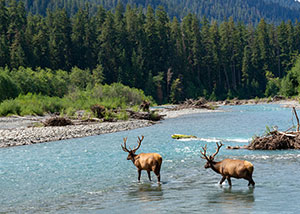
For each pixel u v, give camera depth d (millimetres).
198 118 45094
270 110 57844
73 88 83188
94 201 10391
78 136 28172
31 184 13008
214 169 11961
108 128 33250
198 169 14867
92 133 30047
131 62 128625
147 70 127000
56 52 121125
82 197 10977
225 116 46875
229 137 25703
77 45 129500
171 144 22734
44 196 11305
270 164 15164
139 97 81250
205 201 9711
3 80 62594
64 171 15180
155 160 12375
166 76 127688
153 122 40438
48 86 79625
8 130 30719
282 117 41844
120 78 119688
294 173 13078
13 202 10711
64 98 71188
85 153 19891
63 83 84125
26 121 40938
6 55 104188
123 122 38969
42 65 116188
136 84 122438
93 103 63719
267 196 9992
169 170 14820
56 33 123938
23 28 129500
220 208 8930
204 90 130000
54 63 118562
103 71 124000
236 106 76188
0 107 49312
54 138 26641
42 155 19422
